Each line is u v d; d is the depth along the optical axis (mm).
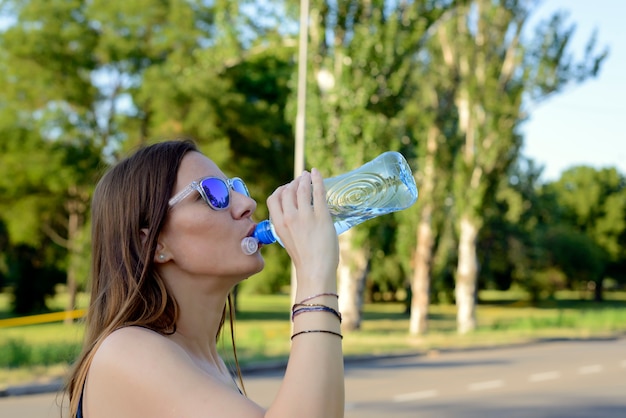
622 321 33344
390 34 23406
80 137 31500
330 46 24109
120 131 32312
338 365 1316
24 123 30859
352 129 23453
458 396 12484
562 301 72812
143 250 1509
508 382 14508
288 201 1441
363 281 26859
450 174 28266
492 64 29125
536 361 19141
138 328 1396
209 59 30797
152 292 1496
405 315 44625
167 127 30672
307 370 1288
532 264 54938
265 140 33656
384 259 45625
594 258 63281
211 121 30281
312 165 24000
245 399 1296
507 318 40938
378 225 26078
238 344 20453
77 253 31344
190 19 31891
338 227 1871
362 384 14148
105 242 1547
